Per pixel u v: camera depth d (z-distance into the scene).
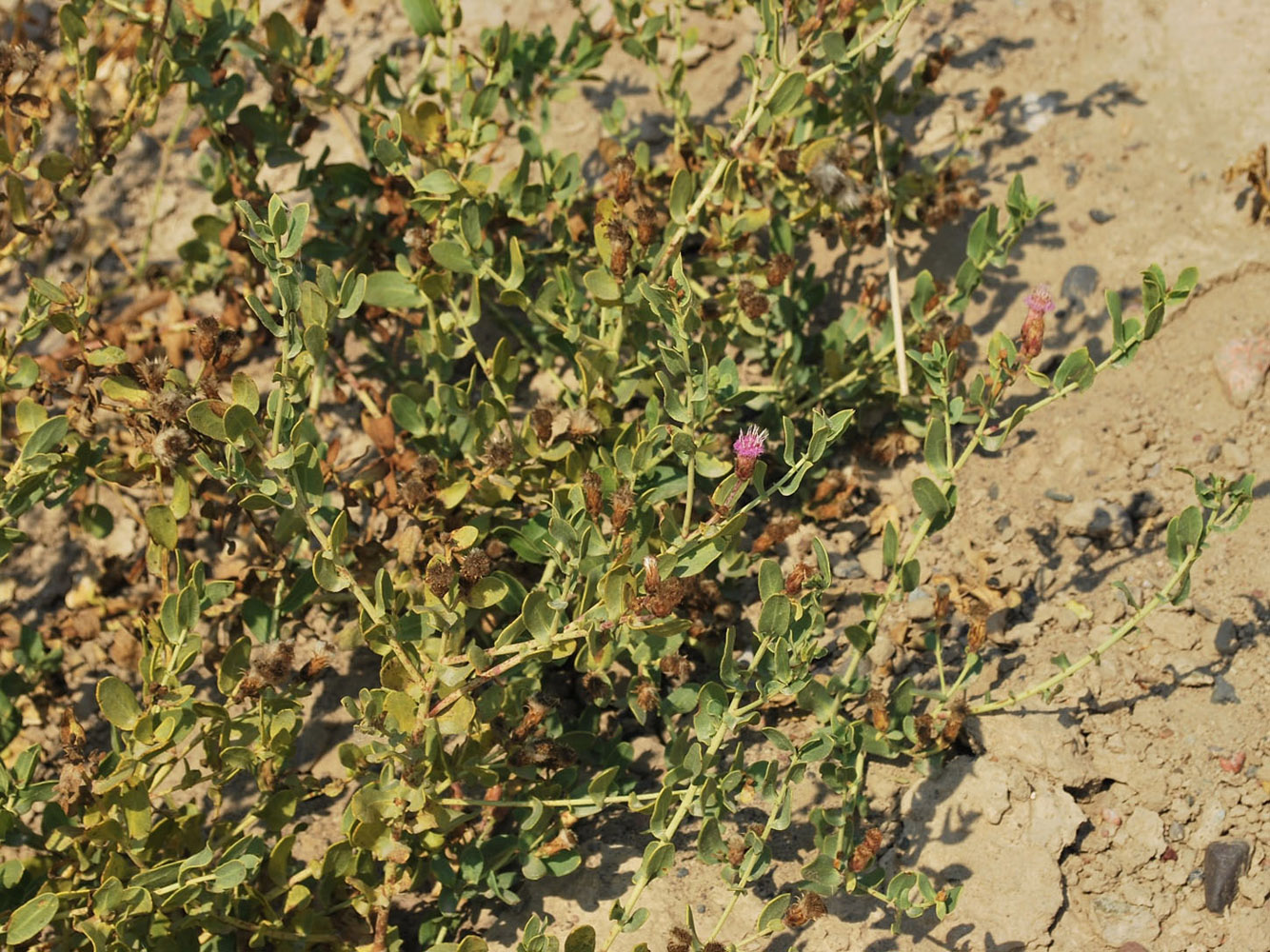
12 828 3.64
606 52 5.45
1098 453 4.45
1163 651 3.99
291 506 3.33
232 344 3.79
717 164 4.48
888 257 4.42
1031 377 3.61
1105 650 3.91
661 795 3.36
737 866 3.36
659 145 5.24
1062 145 5.04
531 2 5.62
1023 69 5.23
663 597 3.22
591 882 3.76
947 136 5.10
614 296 3.91
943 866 3.65
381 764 3.94
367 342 4.76
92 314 5.14
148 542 4.60
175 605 3.49
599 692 3.83
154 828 3.49
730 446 4.26
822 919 3.60
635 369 4.12
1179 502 4.30
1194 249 4.75
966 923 3.55
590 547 3.55
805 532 4.39
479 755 3.61
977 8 5.39
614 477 3.81
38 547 4.66
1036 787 3.73
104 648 4.48
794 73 4.00
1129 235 4.83
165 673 3.54
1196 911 3.57
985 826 3.70
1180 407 4.50
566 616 3.76
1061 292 4.77
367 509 4.48
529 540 3.95
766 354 4.59
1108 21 5.30
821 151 4.47
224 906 3.54
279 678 3.42
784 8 4.24
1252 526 4.18
